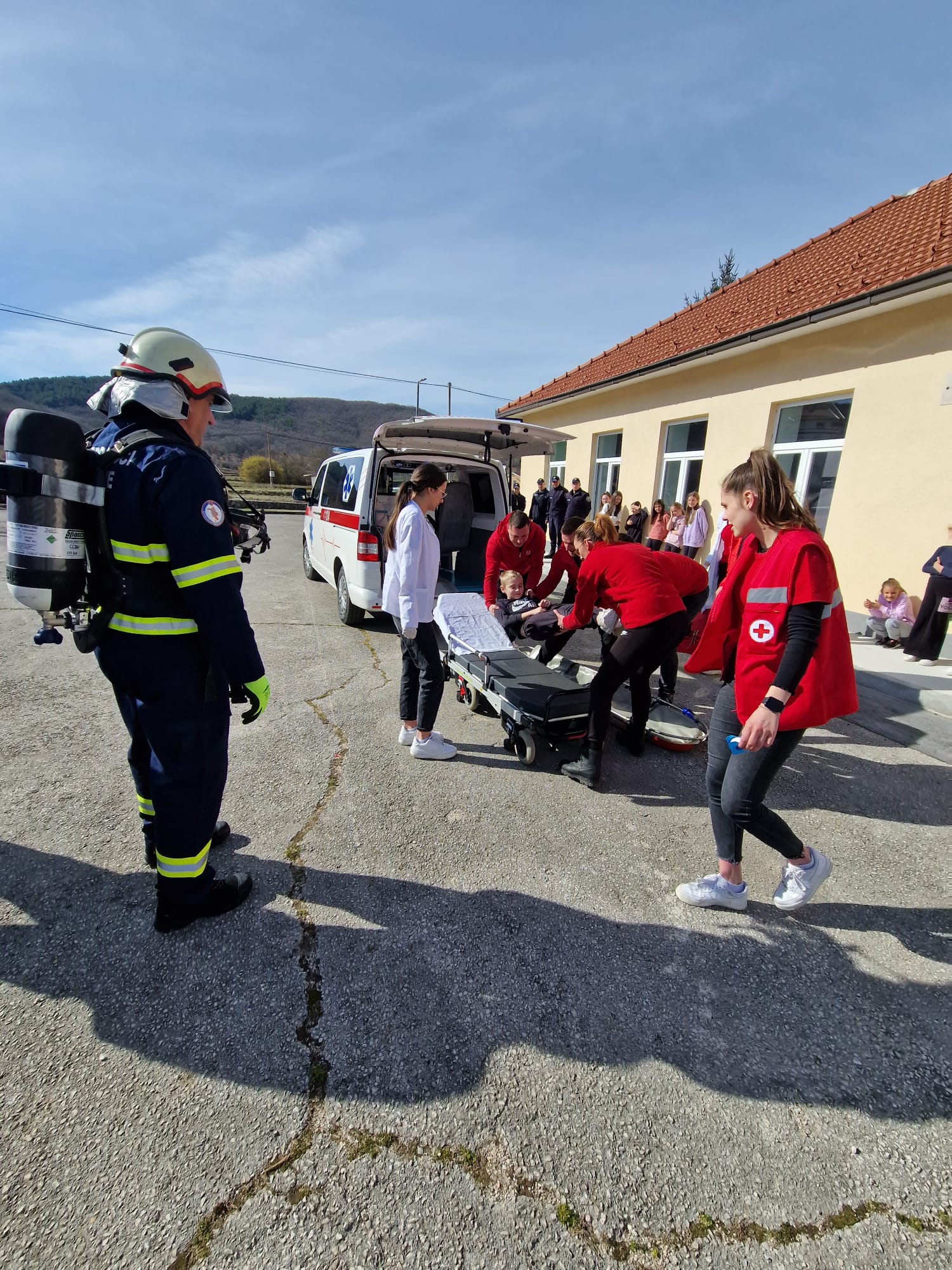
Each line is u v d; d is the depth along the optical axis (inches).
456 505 279.0
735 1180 58.5
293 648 222.8
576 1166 59.0
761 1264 52.1
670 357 357.4
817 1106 66.1
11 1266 49.3
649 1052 71.4
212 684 79.5
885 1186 58.6
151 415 78.2
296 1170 57.5
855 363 271.3
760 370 323.6
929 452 243.8
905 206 332.8
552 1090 66.3
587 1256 52.0
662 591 126.1
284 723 158.4
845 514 277.0
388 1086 66.0
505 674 152.6
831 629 81.0
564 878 102.0
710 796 93.0
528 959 84.3
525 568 211.8
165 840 81.0
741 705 83.4
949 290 223.9
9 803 116.3
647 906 96.3
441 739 142.2
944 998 81.5
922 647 216.1
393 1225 53.6
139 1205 54.1
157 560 73.9
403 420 206.8
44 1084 64.5
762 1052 72.4
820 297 289.0
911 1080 69.6
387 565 134.6
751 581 82.0
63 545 69.5
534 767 140.9
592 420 492.1
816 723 80.3
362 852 106.3
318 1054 69.2
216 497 76.4
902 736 163.5
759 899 99.5
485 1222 54.1
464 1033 72.8
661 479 419.5
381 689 183.8
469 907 93.8
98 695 171.6
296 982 78.7
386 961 82.9
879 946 90.3
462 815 119.4
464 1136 61.2
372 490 229.0
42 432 66.7
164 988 77.0
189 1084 65.2
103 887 94.5
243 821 114.1
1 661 197.3
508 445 246.2
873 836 118.7
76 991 76.0
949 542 212.2
